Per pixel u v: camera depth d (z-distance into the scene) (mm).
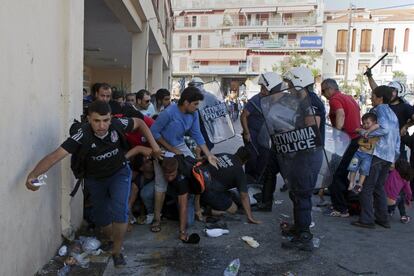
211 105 6234
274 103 4348
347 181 5645
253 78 53812
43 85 3467
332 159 5078
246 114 6113
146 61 11047
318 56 52656
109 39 13812
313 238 4695
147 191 4977
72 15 4098
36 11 3289
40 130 3406
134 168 4930
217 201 5188
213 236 4652
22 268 3096
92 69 24250
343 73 53719
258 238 4668
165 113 4816
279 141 4359
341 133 5133
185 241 4445
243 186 5172
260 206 5742
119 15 9117
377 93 5266
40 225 3467
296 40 54188
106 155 3465
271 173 5699
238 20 56031
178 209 4855
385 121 5016
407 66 51375
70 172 4117
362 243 4613
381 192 5227
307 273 3793
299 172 4293
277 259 4098
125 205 3684
